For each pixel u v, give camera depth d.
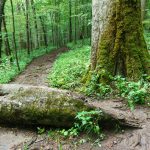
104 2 3.54
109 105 2.95
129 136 2.31
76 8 13.96
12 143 2.43
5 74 6.34
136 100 2.92
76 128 2.42
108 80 3.40
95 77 3.45
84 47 9.80
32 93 2.67
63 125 2.51
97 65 3.54
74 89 3.71
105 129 2.45
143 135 2.29
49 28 16.55
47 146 2.32
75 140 2.36
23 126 2.67
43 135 2.50
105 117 2.41
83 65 5.32
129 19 3.46
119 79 3.25
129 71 3.40
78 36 15.94
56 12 14.18
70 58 7.51
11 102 2.64
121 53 3.46
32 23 14.12
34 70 7.21
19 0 12.08
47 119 2.51
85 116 2.39
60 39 16.11
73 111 2.45
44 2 12.63
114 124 2.43
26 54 11.59
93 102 3.08
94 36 3.66
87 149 2.23
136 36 3.49
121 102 3.02
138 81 3.27
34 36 15.21
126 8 3.45
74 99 2.54
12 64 7.90
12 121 2.66
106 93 3.24
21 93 2.70
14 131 2.62
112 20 3.50
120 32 3.46
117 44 3.46
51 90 2.68
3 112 2.63
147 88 3.18
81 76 4.48
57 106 2.50
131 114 2.67
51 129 2.55
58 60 8.06
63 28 16.45
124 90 3.17
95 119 2.40
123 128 2.42
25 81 5.68
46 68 7.32
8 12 11.62
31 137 2.50
